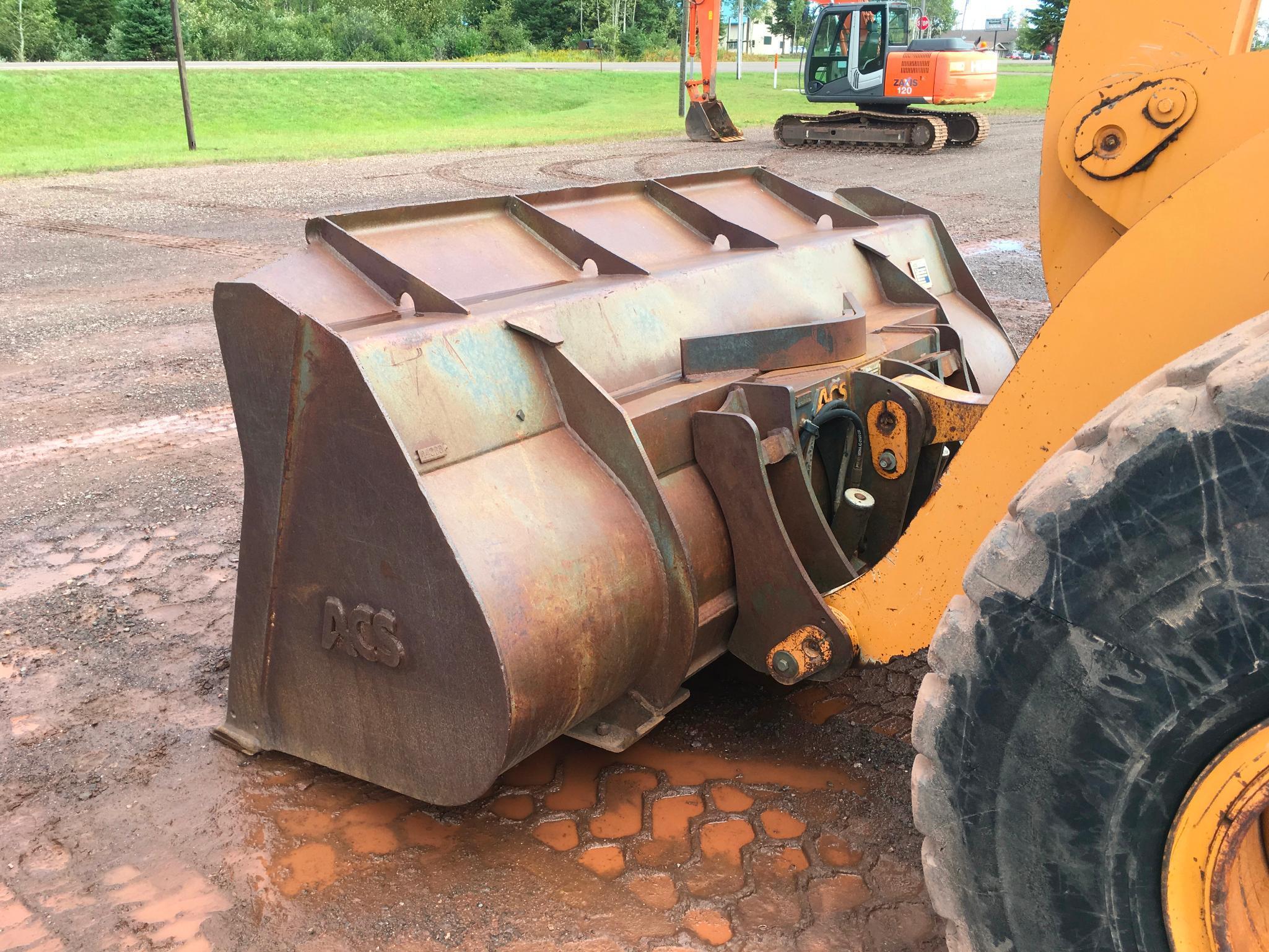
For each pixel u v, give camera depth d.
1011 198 15.02
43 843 2.79
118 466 5.64
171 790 3.00
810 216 4.64
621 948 2.38
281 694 2.93
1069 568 1.62
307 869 2.66
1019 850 1.76
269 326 2.53
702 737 3.20
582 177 17.02
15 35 45.78
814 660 2.78
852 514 3.28
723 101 34.94
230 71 34.38
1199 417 1.50
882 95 21.38
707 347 3.24
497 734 2.42
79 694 3.53
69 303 9.30
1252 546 1.47
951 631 1.78
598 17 68.25
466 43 60.81
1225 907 1.60
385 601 2.54
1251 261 1.74
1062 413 2.03
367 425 2.43
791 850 2.70
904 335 3.77
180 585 4.32
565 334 2.93
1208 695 1.53
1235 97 1.99
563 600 2.51
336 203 14.59
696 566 2.83
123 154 21.52
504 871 2.63
